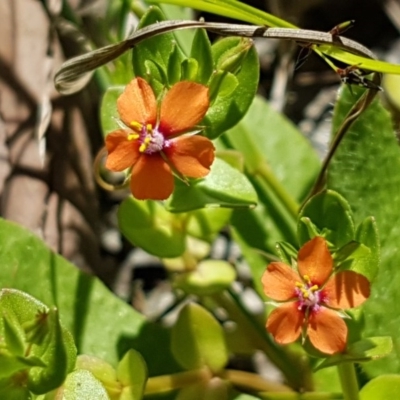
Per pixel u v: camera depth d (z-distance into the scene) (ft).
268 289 0.50
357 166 0.58
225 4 0.55
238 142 0.64
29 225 0.66
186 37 0.66
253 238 0.63
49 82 0.67
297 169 0.66
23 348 0.48
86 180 0.69
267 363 0.67
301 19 0.79
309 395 0.57
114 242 0.71
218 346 0.57
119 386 0.54
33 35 0.69
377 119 0.58
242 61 0.52
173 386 0.57
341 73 0.53
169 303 0.69
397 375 0.54
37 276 0.58
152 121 0.49
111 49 0.52
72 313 0.58
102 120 0.56
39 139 0.64
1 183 0.67
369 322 0.57
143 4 0.68
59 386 0.48
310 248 0.49
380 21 0.80
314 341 0.49
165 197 0.49
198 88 0.49
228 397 0.57
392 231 0.58
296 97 0.77
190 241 0.60
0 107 0.68
